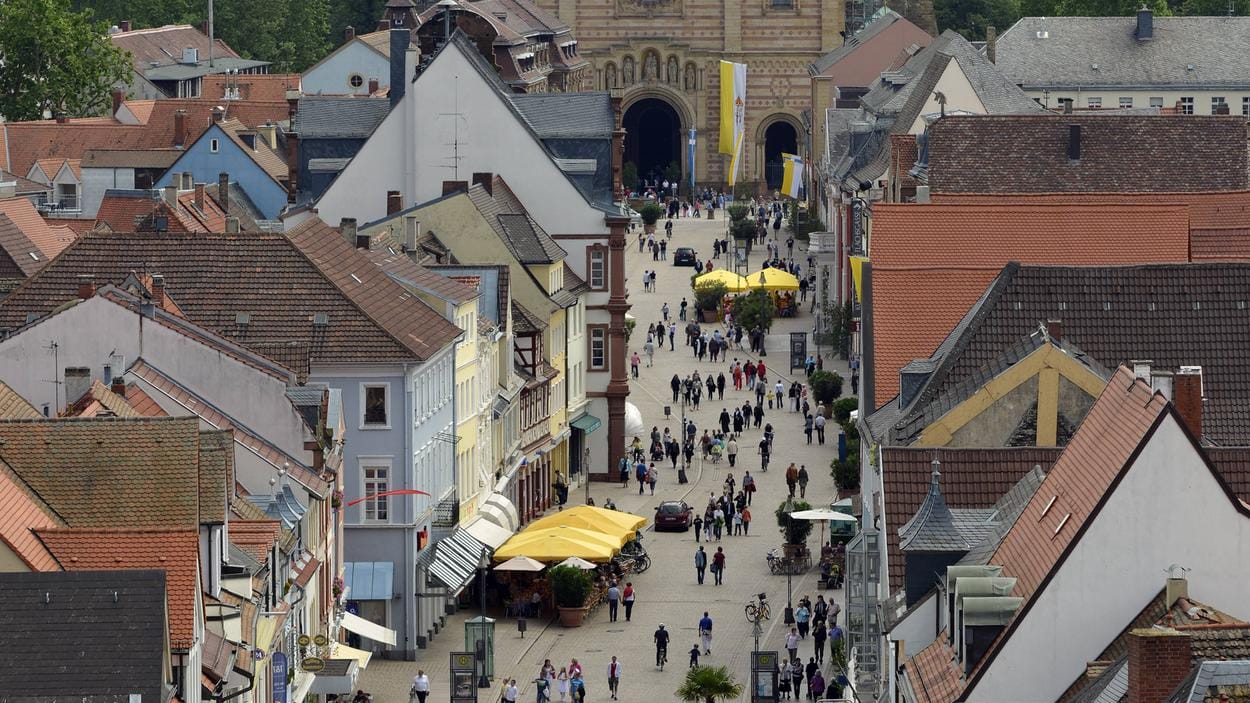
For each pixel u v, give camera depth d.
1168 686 111.25
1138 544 127.31
